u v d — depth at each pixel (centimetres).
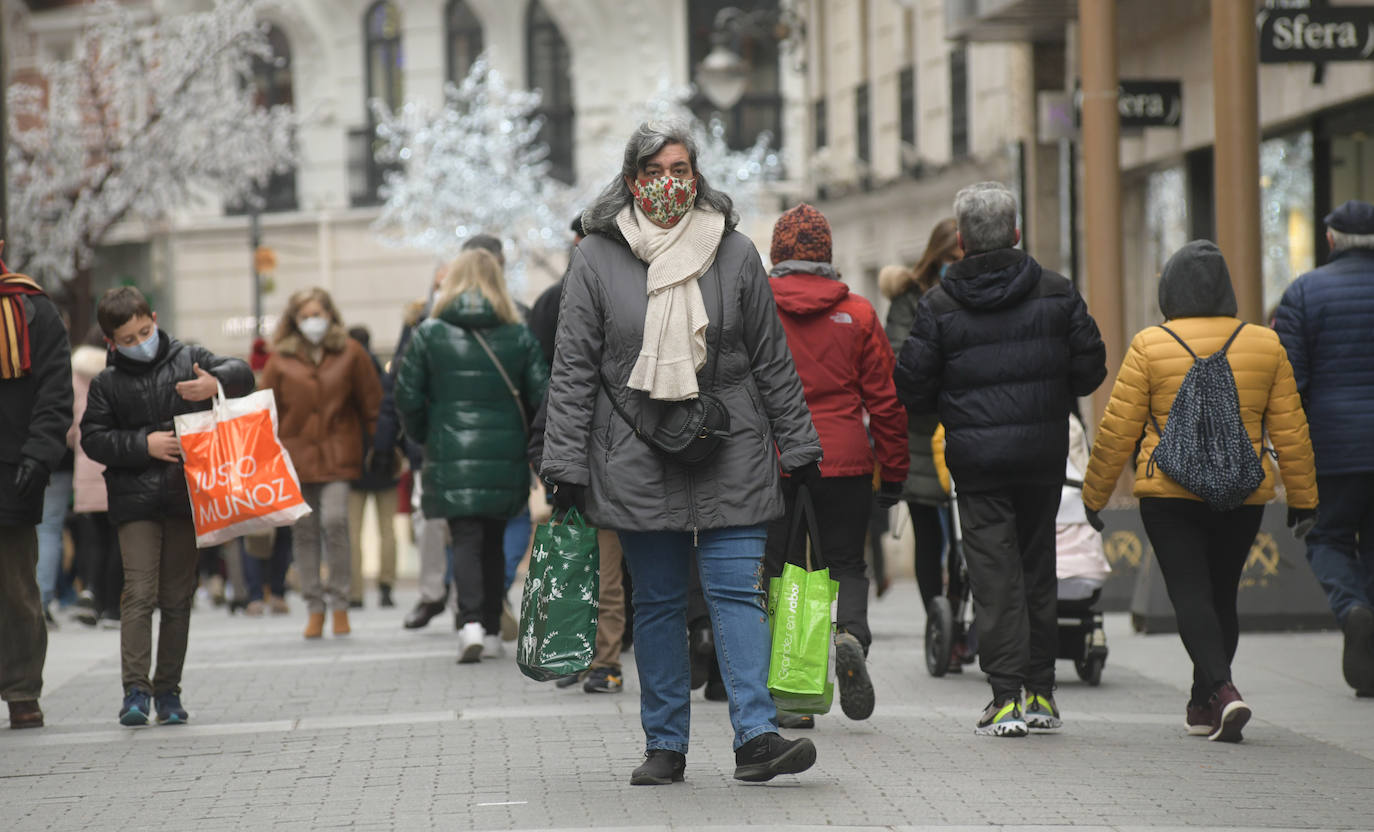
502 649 3550
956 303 2447
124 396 2700
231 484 2658
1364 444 2873
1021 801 1972
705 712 2684
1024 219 6812
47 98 13388
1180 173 6138
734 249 2016
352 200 13438
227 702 2978
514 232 11688
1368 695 2841
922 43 9000
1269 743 2400
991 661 2450
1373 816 1908
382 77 13438
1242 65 4156
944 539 3409
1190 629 2439
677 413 1959
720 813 1902
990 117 8062
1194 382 2439
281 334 4138
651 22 12912
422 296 13100
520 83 13200
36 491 2658
